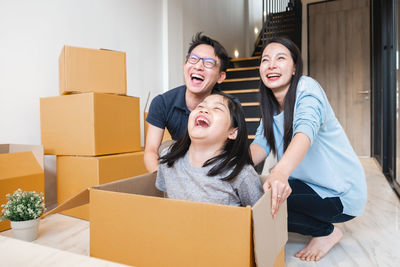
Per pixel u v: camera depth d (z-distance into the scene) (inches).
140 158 72.1
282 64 42.7
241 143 31.2
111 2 96.9
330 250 49.7
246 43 220.5
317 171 47.1
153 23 115.7
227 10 187.0
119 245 22.2
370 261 45.4
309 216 48.7
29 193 54.4
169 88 120.6
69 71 67.2
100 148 64.7
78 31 86.1
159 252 20.5
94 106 63.2
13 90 70.6
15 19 70.7
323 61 175.5
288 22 173.2
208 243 18.8
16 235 51.2
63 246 50.2
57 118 68.1
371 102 165.9
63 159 67.9
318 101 39.1
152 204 20.7
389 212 69.7
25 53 72.9
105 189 26.4
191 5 143.1
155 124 53.3
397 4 95.0
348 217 49.6
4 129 69.1
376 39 149.2
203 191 30.5
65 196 67.4
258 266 17.7
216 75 51.1
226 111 31.3
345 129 171.3
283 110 45.7
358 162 49.5
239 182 30.3
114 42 98.0
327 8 174.4
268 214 21.2
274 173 29.4
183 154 33.7
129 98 73.5
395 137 96.4
